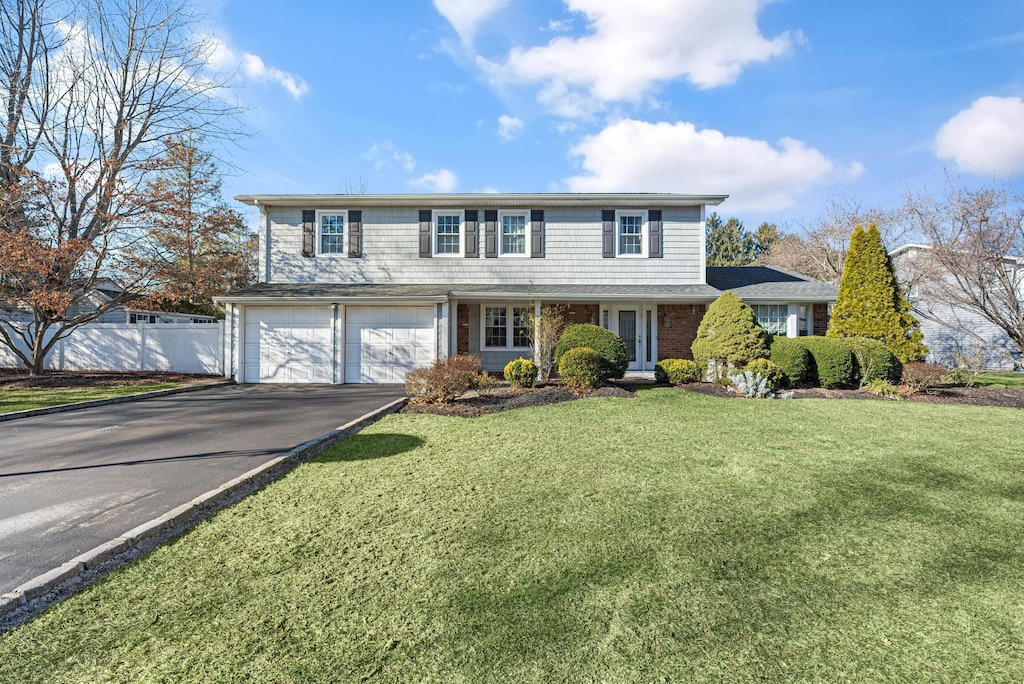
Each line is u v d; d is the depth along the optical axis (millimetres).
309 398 9977
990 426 7113
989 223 12117
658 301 13641
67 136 14078
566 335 11086
